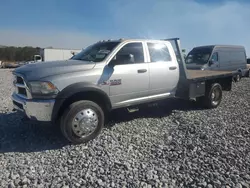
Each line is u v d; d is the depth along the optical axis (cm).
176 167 339
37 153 388
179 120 565
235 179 304
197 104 702
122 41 504
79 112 414
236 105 745
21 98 423
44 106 394
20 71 432
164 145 420
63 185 295
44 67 423
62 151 395
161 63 557
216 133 468
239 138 444
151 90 541
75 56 557
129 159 365
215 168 334
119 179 309
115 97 479
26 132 480
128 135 464
